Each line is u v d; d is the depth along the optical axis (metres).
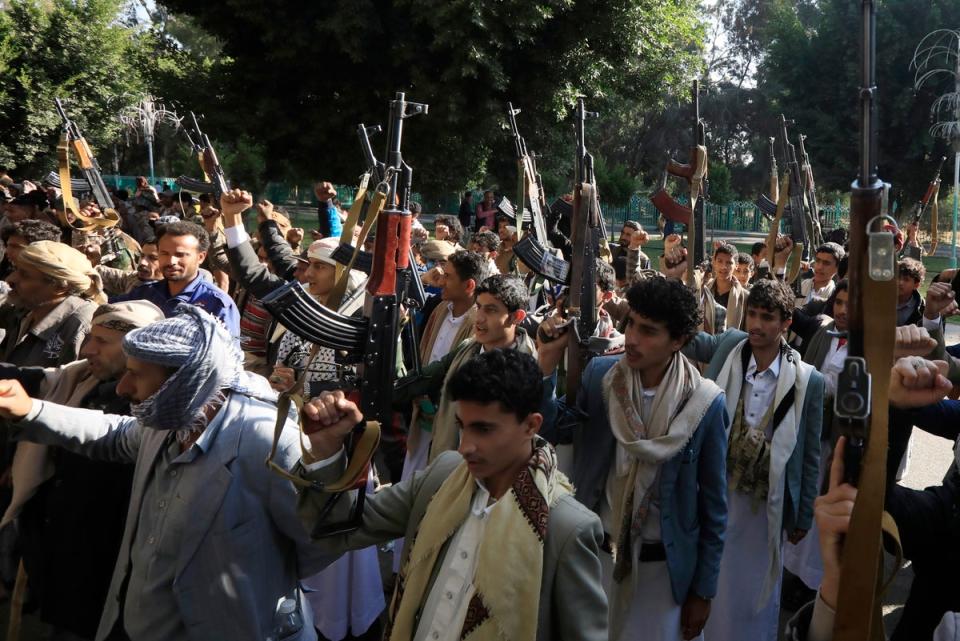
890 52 29.77
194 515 2.46
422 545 2.08
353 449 2.05
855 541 1.48
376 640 4.19
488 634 1.89
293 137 17.00
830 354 4.78
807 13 43.28
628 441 2.98
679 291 2.93
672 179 48.38
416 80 15.51
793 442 3.72
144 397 2.48
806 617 1.70
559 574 1.97
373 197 2.75
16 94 27.47
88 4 28.84
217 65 17.30
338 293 2.80
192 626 2.45
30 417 2.71
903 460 6.36
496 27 15.07
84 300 4.08
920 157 30.84
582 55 16.59
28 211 8.38
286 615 2.67
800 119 32.53
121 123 32.34
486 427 1.98
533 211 5.13
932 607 2.19
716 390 3.02
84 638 3.10
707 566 3.03
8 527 4.11
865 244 1.40
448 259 4.68
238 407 2.56
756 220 38.22
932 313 3.32
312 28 15.43
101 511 3.04
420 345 4.91
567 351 3.36
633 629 3.08
